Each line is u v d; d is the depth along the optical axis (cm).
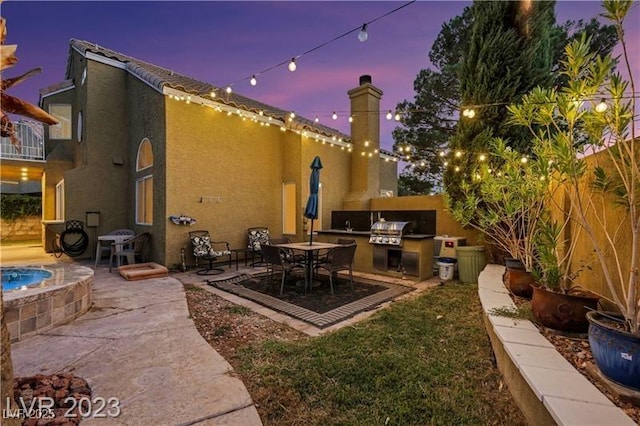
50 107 960
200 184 704
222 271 662
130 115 844
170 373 237
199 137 703
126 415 188
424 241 591
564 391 162
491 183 435
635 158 198
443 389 220
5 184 1293
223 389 217
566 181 292
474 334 315
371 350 279
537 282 292
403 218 761
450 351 278
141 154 794
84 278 383
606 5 182
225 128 754
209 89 902
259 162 830
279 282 563
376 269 646
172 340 299
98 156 827
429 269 607
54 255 866
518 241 415
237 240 776
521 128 546
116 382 224
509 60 557
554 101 249
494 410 198
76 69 945
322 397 211
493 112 566
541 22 543
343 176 959
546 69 551
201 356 265
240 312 391
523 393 188
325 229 896
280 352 274
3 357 140
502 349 231
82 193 803
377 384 225
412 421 188
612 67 198
